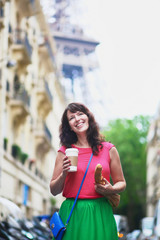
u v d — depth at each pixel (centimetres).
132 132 6062
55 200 4131
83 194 339
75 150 336
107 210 341
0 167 2155
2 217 777
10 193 2442
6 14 2377
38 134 3394
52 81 4638
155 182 5819
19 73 2762
